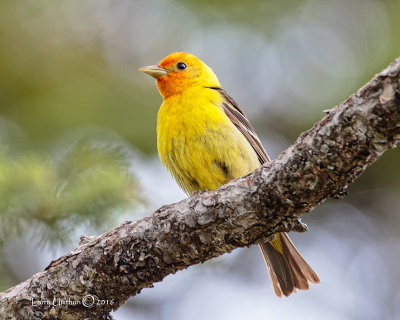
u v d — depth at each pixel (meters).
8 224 8.70
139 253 7.09
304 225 6.74
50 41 13.93
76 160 9.05
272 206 6.50
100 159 9.12
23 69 13.61
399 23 12.87
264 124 14.09
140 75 13.88
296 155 6.16
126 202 8.98
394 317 13.57
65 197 8.77
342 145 5.84
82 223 8.83
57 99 13.20
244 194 6.57
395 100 5.41
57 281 7.32
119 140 12.88
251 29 13.98
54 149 12.05
